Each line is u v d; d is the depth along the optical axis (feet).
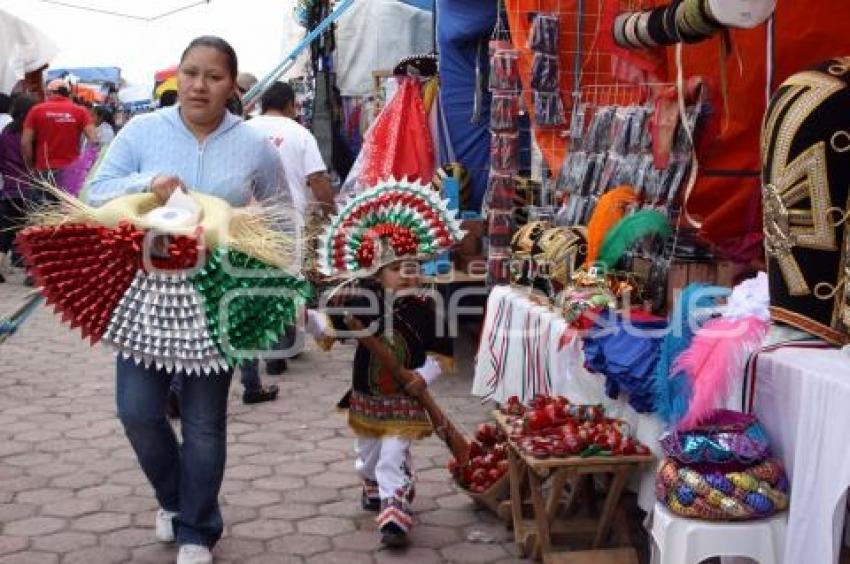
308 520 13.46
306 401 19.71
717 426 9.82
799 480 9.28
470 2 23.30
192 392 11.32
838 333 10.11
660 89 14.75
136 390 11.23
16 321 14.51
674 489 9.55
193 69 10.93
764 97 14.73
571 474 12.67
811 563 9.10
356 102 32.91
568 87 18.22
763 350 10.10
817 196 9.95
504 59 18.34
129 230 10.26
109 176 10.98
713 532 9.42
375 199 12.50
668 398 10.69
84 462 15.70
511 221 18.49
